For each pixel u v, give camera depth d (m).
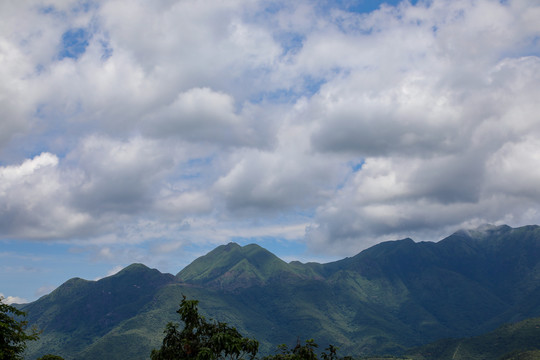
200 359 56.50
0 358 55.97
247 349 61.53
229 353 60.84
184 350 59.25
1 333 56.59
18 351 59.34
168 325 62.00
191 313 61.91
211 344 59.44
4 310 59.34
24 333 59.41
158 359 59.91
